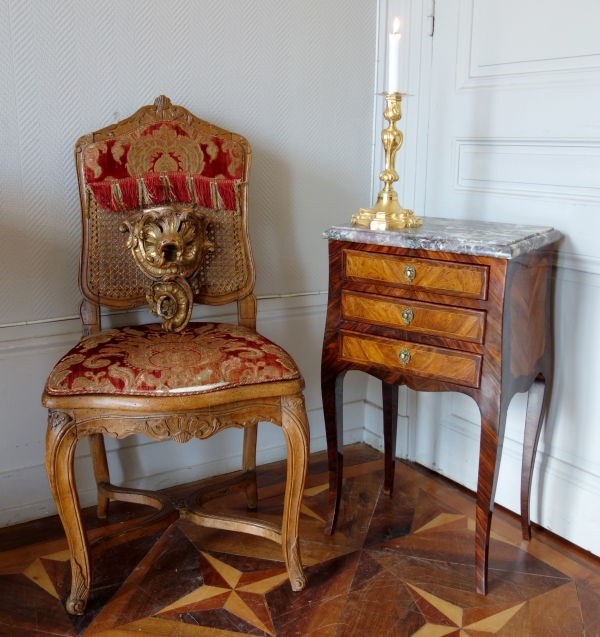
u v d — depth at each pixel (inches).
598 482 69.2
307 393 92.1
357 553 69.3
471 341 59.1
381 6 85.4
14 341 71.9
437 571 66.4
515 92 71.5
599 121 64.4
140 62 72.9
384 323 63.9
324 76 84.2
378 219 65.4
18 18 66.1
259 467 89.0
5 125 67.7
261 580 64.9
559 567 67.6
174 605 61.1
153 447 81.4
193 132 70.5
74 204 72.9
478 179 77.6
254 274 73.5
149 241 67.4
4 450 73.4
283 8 79.4
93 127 72.2
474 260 57.7
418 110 82.8
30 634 57.2
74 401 55.3
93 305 68.6
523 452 71.2
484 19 73.8
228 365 58.0
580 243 67.6
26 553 69.0
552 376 72.5
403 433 90.7
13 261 70.7
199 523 66.1
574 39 65.9
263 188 83.0
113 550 69.7
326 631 57.9
